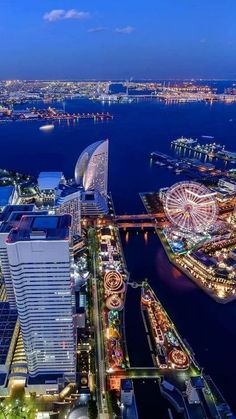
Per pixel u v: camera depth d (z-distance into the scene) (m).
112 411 189.25
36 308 181.62
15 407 191.00
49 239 164.62
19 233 170.75
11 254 166.00
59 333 189.88
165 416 187.00
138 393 199.12
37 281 174.00
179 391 198.12
